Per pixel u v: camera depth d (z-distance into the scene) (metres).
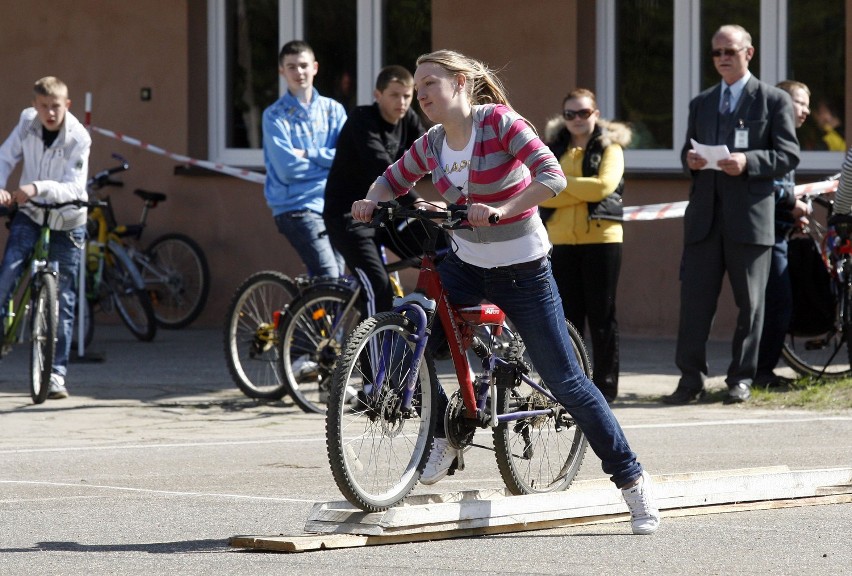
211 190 36.09
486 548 14.46
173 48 36.16
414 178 14.99
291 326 24.08
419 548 14.47
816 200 27.78
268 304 25.34
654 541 14.79
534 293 14.63
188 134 36.22
